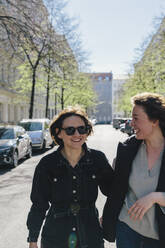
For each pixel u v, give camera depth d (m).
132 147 1.90
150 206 1.72
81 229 1.80
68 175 1.86
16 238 3.86
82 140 1.93
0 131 10.73
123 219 1.92
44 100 53.16
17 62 13.69
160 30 21.62
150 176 1.83
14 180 7.73
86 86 39.22
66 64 14.51
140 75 29.80
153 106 1.80
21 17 11.05
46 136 15.33
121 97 53.59
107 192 2.09
